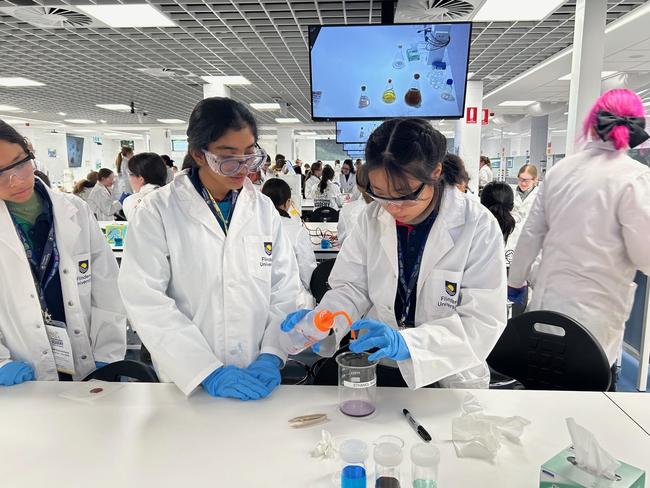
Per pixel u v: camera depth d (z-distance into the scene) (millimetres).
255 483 850
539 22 4824
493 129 15797
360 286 1429
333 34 2965
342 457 816
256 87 8750
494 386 1621
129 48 5820
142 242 1271
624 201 1710
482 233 1263
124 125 15453
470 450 941
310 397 1188
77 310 1514
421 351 1123
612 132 1766
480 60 6570
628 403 1146
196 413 1104
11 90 8984
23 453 944
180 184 1354
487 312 1208
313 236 4242
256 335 1373
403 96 3074
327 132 19000
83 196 7273
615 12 4598
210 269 1316
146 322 1225
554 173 1968
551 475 771
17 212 1443
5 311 1386
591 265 1798
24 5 4312
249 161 1197
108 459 922
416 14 4156
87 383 1270
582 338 1363
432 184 1099
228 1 4250
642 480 757
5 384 1251
